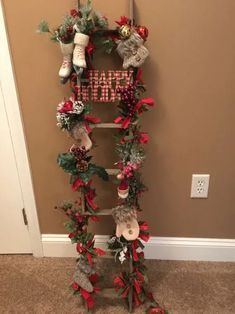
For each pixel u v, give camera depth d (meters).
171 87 1.35
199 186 1.53
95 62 1.32
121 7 1.24
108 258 1.66
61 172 1.54
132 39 1.15
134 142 1.26
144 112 1.39
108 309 1.42
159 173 1.52
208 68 1.31
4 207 1.61
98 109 1.40
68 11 1.25
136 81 1.24
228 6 1.21
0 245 1.71
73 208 1.41
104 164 1.50
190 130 1.42
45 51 1.31
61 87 1.38
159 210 1.60
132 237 1.31
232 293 1.49
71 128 1.24
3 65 1.32
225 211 1.58
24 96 1.39
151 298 1.44
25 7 1.25
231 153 1.46
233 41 1.26
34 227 1.65
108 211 1.37
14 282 1.57
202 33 1.25
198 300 1.45
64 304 1.45
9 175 1.53
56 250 1.70
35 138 1.47
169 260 1.69
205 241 1.65
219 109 1.38
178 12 1.23
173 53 1.29
